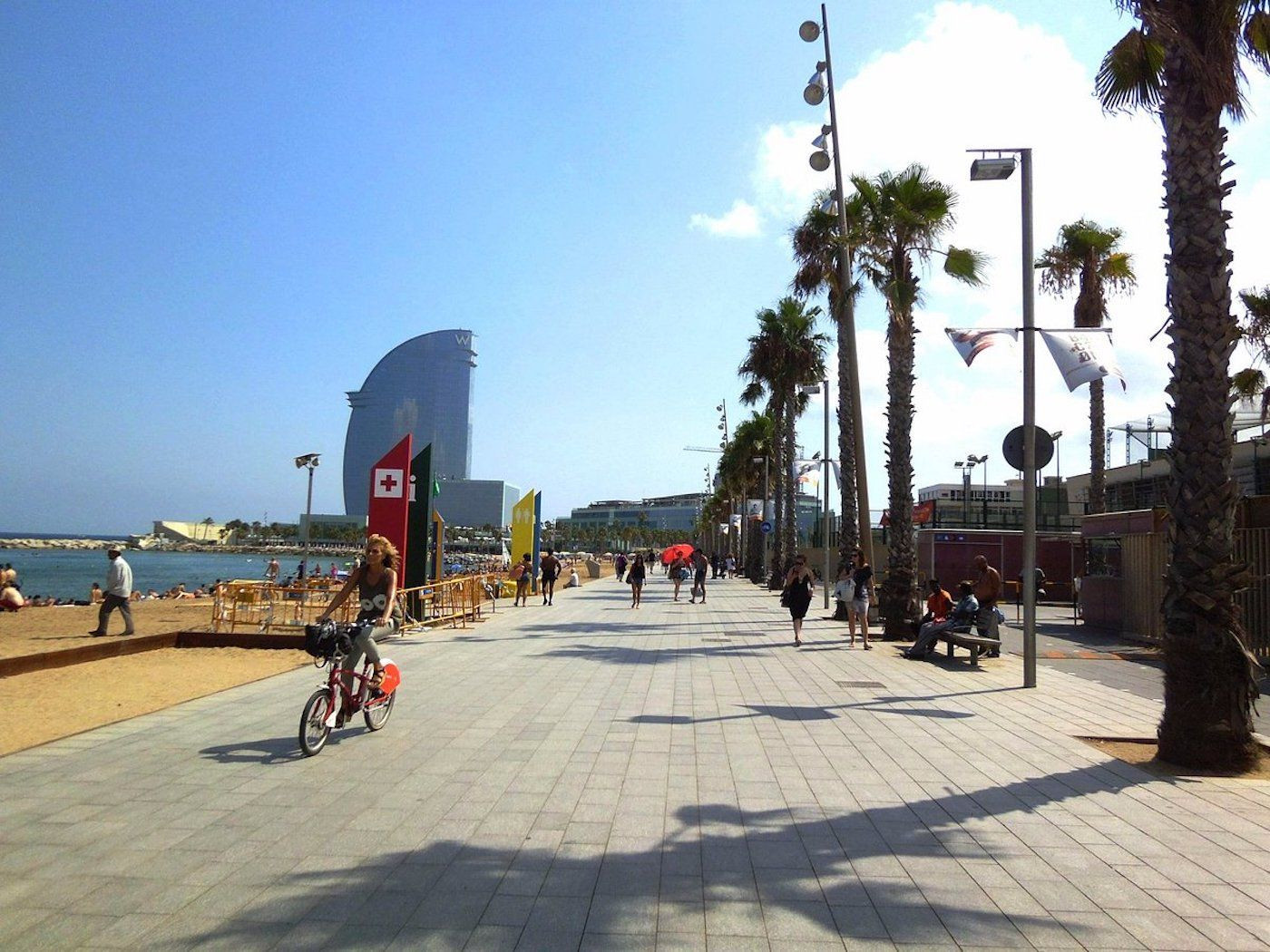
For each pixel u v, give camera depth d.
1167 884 4.63
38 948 3.74
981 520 36.47
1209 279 7.36
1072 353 10.23
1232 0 7.40
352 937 3.88
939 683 11.61
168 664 13.48
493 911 4.17
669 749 7.57
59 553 177.75
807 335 38.69
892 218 17.61
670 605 28.52
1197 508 7.23
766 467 47.50
